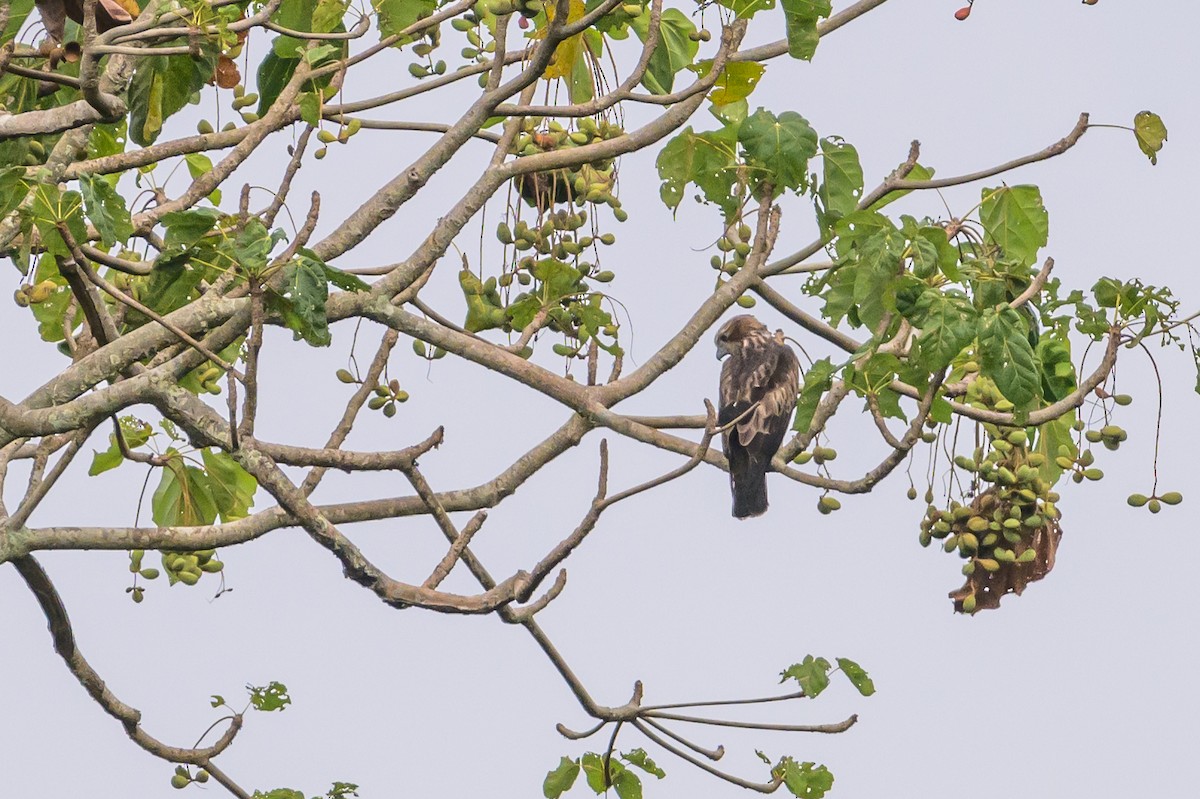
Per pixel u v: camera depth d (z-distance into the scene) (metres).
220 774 13.01
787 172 13.09
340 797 13.20
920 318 10.98
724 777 13.23
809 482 12.25
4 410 10.54
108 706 12.40
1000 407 12.66
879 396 12.52
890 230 11.47
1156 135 12.77
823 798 13.28
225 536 11.30
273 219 11.18
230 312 11.06
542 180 13.20
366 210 11.73
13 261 10.97
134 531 11.19
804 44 12.01
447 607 10.73
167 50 9.74
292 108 11.87
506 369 12.33
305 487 11.78
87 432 11.28
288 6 12.81
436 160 11.66
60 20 9.92
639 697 13.10
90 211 9.73
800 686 13.18
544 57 11.30
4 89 11.79
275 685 13.06
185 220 10.07
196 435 10.94
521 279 13.26
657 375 12.73
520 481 12.36
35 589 11.52
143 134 11.70
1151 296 11.89
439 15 12.13
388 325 12.09
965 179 12.88
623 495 10.84
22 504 11.15
